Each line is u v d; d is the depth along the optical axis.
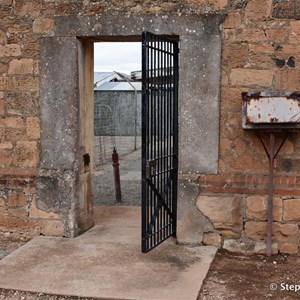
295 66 5.30
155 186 5.46
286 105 5.02
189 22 5.44
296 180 5.37
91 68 6.25
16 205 6.01
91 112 6.32
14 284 4.53
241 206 5.49
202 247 5.54
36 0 5.79
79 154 5.96
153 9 5.52
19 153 5.96
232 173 5.49
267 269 5.04
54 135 5.88
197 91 5.49
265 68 5.36
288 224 5.43
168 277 4.68
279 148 5.33
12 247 5.89
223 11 5.40
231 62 5.42
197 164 5.55
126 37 5.74
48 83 5.84
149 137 5.26
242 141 5.45
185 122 5.54
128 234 6.08
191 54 5.46
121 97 20.22
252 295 4.39
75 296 4.30
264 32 5.34
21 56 5.88
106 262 5.08
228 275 4.86
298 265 5.16
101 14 5.62
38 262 5.07
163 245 5.61
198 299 4.30
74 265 4.99
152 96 5.25
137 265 4.99
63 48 5.76
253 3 5.34
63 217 5.89
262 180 5.43
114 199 8.91
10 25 5.87
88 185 6.29
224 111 5.47
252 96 5.08
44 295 4.35
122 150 17.31
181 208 5.61
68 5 5.71
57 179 5.88
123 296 4.27
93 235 6.02
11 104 5.94
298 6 5.26
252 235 5.49
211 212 5.55
